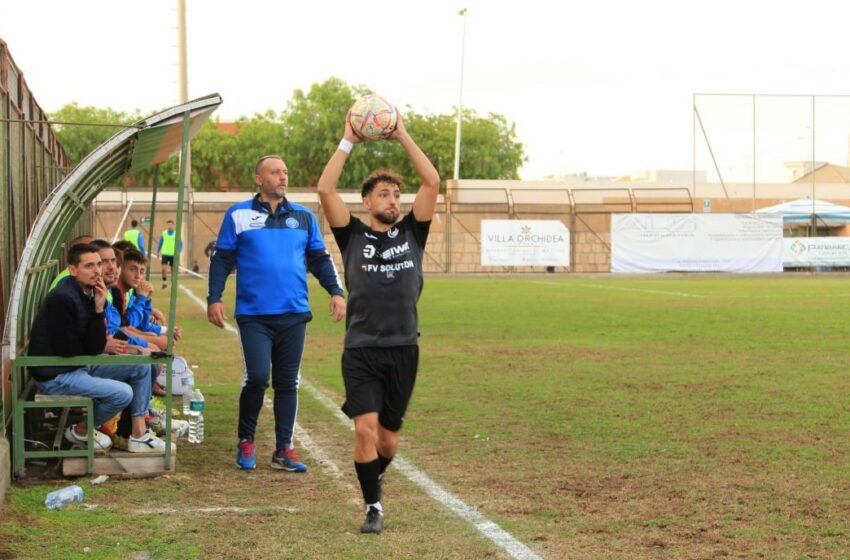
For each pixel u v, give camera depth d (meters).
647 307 23.08
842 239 40.12
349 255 5.96
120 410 7.07
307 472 7.42
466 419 9.41
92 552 5.34
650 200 46.47
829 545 5.50
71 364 6.96
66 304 6.87
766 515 6.10
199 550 5.41
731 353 14.51
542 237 39.81
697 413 9.68
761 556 5.32
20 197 10.01
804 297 26.36
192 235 37.91
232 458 7.86
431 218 6.01
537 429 8.92
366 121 5.90
